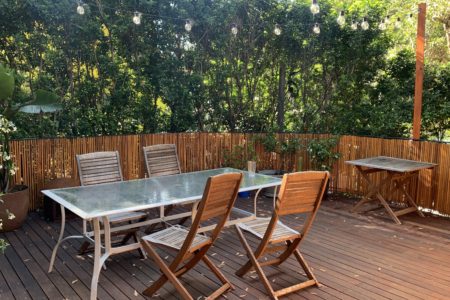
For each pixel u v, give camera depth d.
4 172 4.30
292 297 2.90
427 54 9.30
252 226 3.26
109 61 5.69
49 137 5.25
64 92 5.59
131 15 5.75
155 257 2.76
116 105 5.87
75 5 5.24
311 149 6.20
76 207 2.75
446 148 5.07
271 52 6.90
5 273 3.23
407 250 3.86
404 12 7.91
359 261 3.57
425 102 6.82
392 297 2.89
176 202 2.96
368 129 6.98
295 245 3.15
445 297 2.89
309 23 6.66
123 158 5.62
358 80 7.07
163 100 6.20
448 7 8.57
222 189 2.73
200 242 2.86
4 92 4.16
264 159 6.73
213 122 6.82
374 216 5.09
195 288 3.01
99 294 2.90
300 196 2.93
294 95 7.16
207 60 6.54
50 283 3.06
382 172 5.70
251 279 3.18
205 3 6.18
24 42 5.20
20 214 4.33
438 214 5.21
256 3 6.54
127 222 4.07
